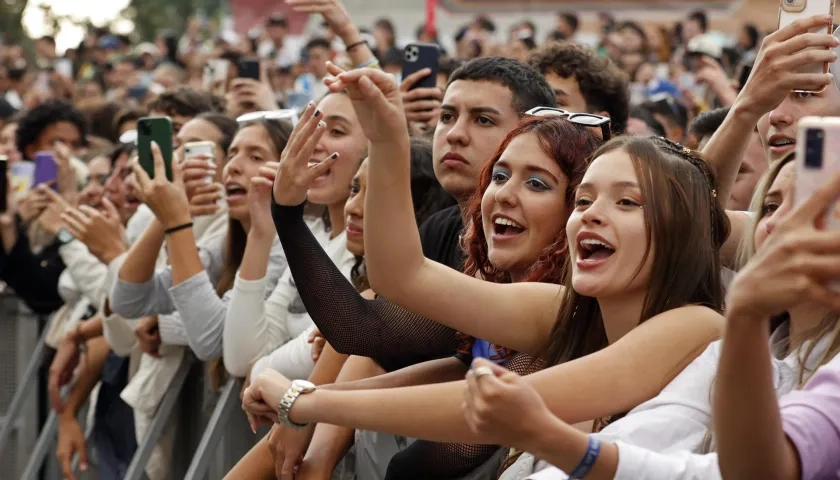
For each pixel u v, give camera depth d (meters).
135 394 5.27
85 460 6.11
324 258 3.23
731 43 11.84
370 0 20.50
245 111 6.55
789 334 2.69
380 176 2.80
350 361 3.69
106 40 17.08
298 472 3.62
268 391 3.02
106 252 5.43
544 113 3.36
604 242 2.70
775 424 2.00
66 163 6.72
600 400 2.55
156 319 5.17
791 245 1.85
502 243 3.24
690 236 2.71
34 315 6.81
